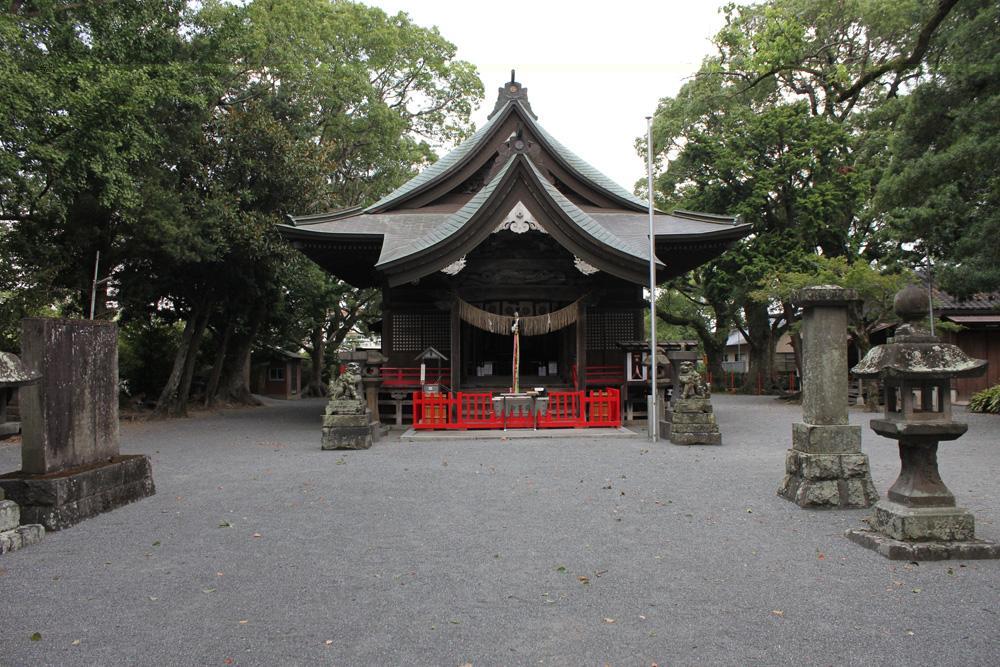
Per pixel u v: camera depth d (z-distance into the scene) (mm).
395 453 11633
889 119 17312
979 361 5320
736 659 3514
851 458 7059
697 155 26453
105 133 12164
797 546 5598
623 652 3600
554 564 5148
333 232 17406
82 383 7410
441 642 3740
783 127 24062
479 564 5164
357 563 5219
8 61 10531
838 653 3582
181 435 15617
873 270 19922
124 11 14109
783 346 47875
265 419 20719
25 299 16328
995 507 6824
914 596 4414
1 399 6316
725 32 13141
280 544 5785
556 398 14570
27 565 5266
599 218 20078
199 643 3756
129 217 15633
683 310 38406
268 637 3824
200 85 17172
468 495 7832
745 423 16922
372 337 44906
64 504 6465
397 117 30141
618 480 8680
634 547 5598
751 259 24484
